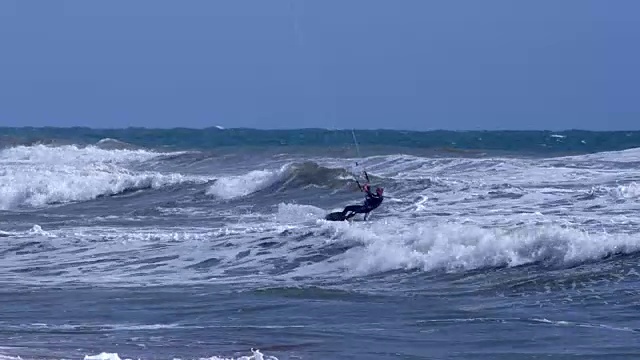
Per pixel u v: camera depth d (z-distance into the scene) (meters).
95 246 83.25
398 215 95.00
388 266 69.69
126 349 43.75
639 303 54.62
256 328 50.31
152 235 85.56
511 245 67.88
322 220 90.31
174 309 57.06
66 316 55.38
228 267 73.56
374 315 54.00
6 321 53.97
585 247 66.19
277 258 74.69
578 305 55.09
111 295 62.66
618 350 43.28
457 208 97.75
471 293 60.50
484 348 44.38
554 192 103.81
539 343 45.28
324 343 45.78
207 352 43.00
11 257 80.62
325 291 61.91
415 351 43.84
